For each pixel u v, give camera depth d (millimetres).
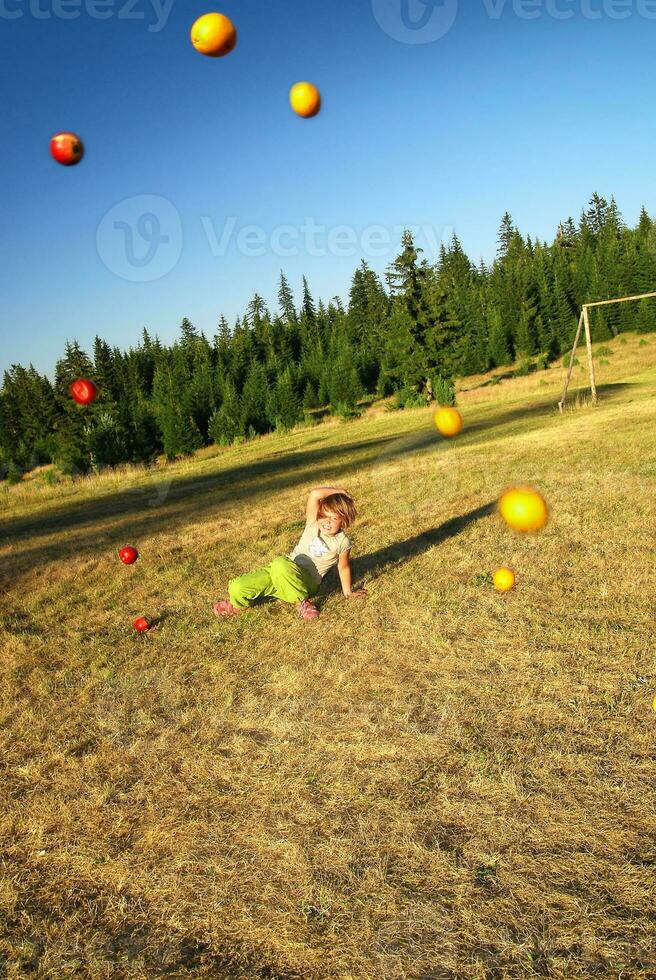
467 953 1974
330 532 4516
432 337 38188
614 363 36344
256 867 2393
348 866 2338
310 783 2797
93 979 2029
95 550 7957
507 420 16719
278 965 2012
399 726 3121
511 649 3744
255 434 34125
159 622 4922
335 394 41062
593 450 9711
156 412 32844
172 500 12508
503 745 2895
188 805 2756
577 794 2551
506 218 84812
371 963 1978
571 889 2145
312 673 3750
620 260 57125
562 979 1861
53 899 2361
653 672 3330
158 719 3473
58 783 3014
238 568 6164
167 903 2289
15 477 25984
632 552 5066
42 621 5316
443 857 2322
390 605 4594
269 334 70062
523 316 50188
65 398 36938
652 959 1887
